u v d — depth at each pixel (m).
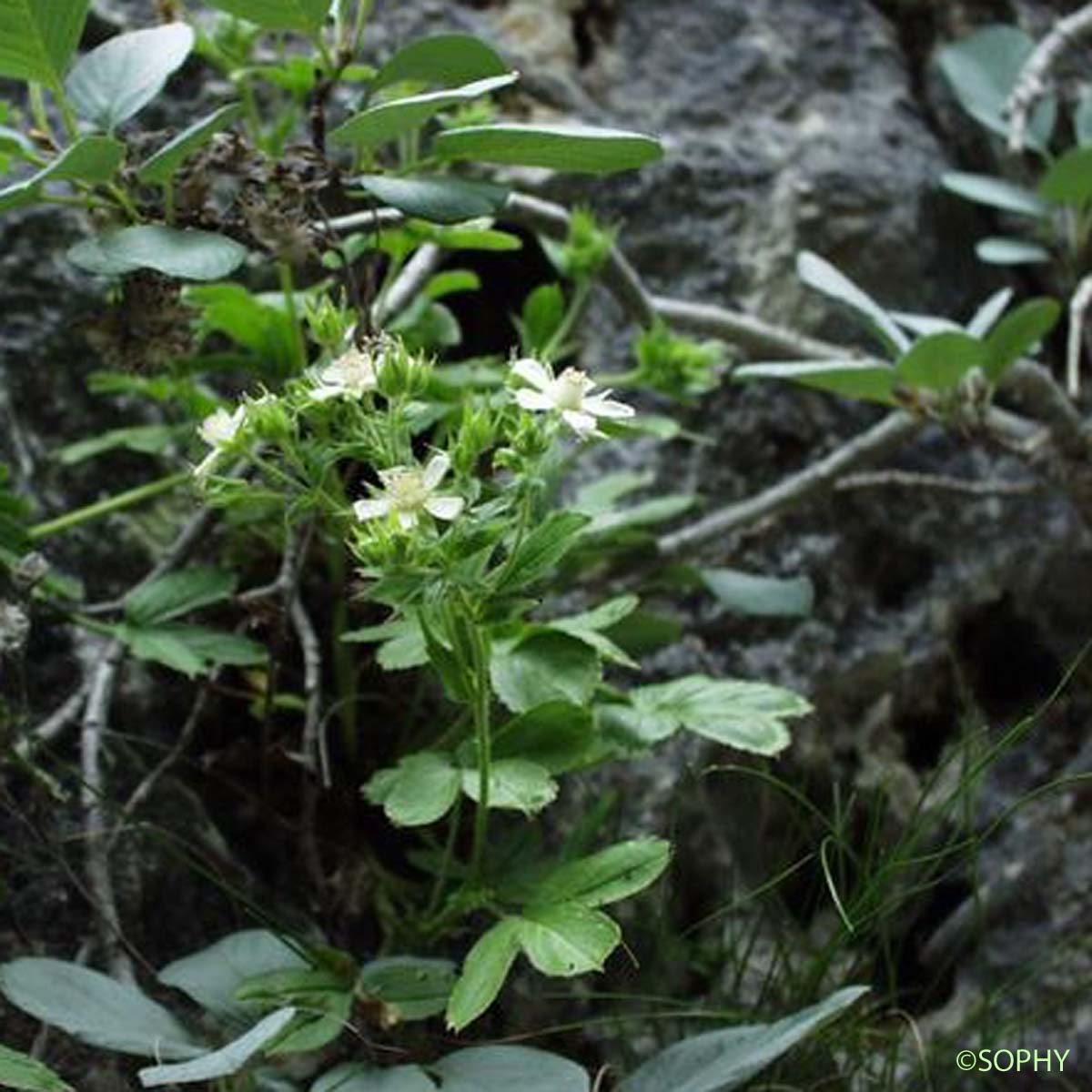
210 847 0.83
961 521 0.96
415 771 0.75
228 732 0.87
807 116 1.01
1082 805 0.91
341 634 0.82
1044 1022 0.88
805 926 0.91
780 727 0.77
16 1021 0.78
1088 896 0.90
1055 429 0.90
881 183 0.99
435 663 0.73
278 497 0.72
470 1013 0.70
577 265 0.87
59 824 0.81
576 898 0.72
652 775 0.88
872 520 0.95
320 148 0.76
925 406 0.88
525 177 0.95
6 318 0.89
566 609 0.89
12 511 0.80
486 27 0.98
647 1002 0.86
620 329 0.96
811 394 0.96
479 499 0.74
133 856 0.81
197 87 0.94
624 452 0.94
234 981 0.75
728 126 1.00
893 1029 0.87
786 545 0.94
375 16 0.96
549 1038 0.85
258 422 0.71
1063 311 1.01
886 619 0.95
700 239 0.97
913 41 1.05
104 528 0.87
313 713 0.82
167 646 0.81
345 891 0.86
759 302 0.97
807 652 0.93
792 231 0.98
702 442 0.91
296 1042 0.73
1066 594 0.96
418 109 0.72
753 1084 0.81
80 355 0.89
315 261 0.80
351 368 0.71
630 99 0.99
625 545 0.87
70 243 0.90
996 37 1.01
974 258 1.02
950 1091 0.86
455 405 0.83
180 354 0.79
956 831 0.84
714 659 0.92
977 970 0.90
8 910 0.79
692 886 0.89
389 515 0.69
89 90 0.75
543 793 0.74
